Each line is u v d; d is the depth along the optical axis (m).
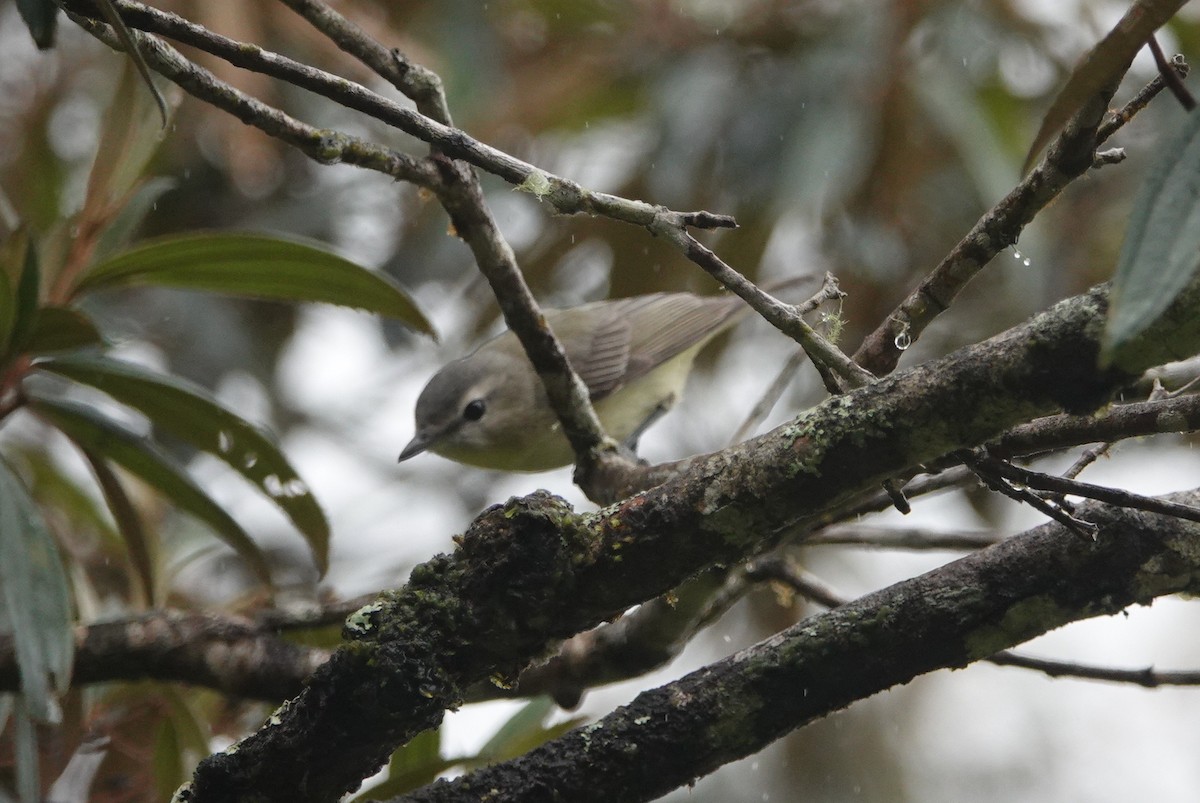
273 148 11.12
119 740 7.25
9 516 5.62
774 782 12.60
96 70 11.47
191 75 4.88
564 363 6.62
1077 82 3.88
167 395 6.61
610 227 12.26
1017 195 4.93
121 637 6.82
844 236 11.90
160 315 11.32
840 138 11.07
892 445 4.05
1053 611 4.64
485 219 6.07
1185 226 2.95
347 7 10.50
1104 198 12.17
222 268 6.54
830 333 5.22
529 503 4.39
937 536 7.00
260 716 7.79
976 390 3.89
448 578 4.38
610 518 4.35
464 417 11.80
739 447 4.30
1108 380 3.75
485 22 11.48
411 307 6.68
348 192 12.18
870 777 12.83
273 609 7.13
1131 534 4.61
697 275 13.36
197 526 9.25
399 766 6.83
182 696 7.07
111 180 6.83
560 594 4.36
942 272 5.20
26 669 5.40
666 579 4.36
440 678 4.35
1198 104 3.31
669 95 11.58
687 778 4.75
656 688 4.81
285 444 12.20
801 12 12.07
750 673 4.73
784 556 7.21
